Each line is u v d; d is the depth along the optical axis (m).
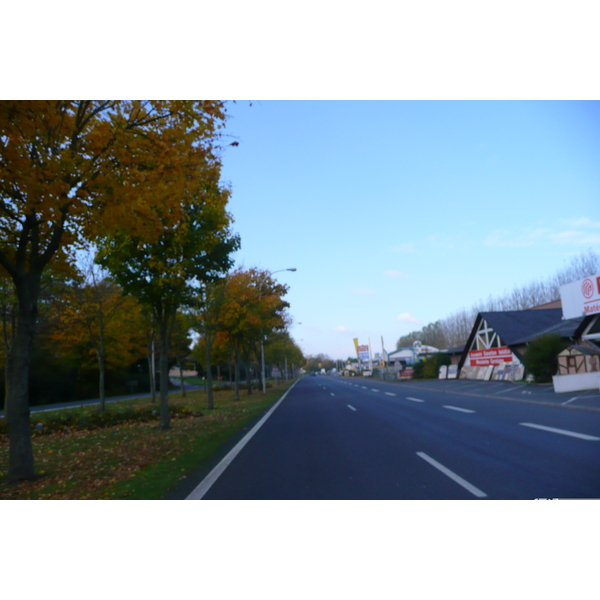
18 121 7.45
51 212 7.72
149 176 8.74
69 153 7.77
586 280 24.92
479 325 42.03
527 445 9.48
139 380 65.62
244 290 32.56
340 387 48.56
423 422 14.34
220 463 9.32
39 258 8.91
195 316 27.75
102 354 25.30
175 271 14.73
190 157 9.40
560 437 10.20
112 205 8.66
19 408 8.55
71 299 24.75
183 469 8.84
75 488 7.60
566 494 5.98
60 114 8.28
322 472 8.04
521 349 34.88
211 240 15.85
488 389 27.91
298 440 12.01
